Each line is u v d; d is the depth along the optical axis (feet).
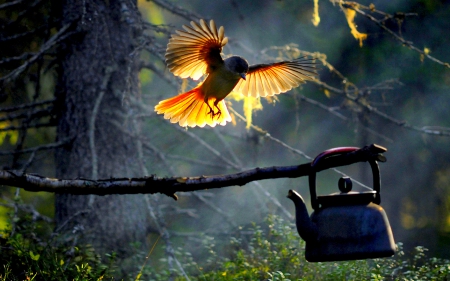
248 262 33.99
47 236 40.11
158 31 41.19
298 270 31.48
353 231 18.89
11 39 43.01
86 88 43.98
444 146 58.85
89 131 41.63
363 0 56.18
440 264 32.37
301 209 19.16
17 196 37.70
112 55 41.68
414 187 61.62
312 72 26.81
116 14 44.16
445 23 55.77
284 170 21.36
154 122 56.24
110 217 42.88
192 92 26.53
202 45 24.12
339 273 29.04
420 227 61.98
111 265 31.99
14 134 57.98
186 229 58.08
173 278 33.86
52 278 28.35
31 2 47.47
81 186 23.62
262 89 28.27
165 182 23.32
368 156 19.62
